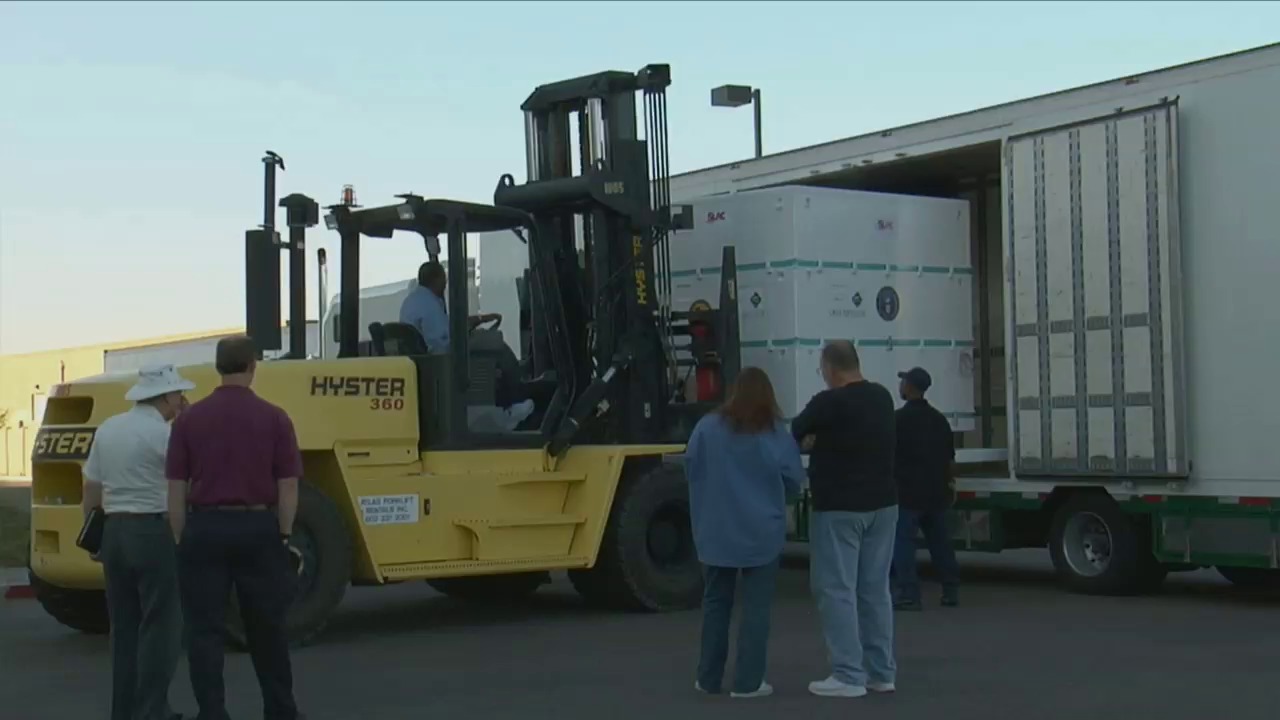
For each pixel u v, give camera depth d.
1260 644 10.22
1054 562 13.55
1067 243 12.87
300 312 11.70
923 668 9.25
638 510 12.30
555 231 12.94
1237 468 11.77
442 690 8.88
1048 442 13.06
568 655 10.20
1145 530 12.86
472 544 11.58
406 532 11.20
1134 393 12.36
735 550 8.19
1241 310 11.73
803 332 12.95
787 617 12.09
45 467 10.86
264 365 10.69
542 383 12.34
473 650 10.50
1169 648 10.04
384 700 8.57
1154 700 8.19
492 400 11.98
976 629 11.01
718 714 7.92
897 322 13.61
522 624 11.91
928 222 13.90
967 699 8.24
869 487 8.26
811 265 13.04
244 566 7.23
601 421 12.54
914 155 14.05
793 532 15.10
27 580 15.55
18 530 19.48
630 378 12.59
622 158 12.54
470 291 15.05
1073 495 13.33
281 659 7.37
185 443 7.17
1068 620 11.50
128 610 7.56
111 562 7.47
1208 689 8.51
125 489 7.43
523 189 12.75
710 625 8.46
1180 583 14.51
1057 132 12.95
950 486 12.29
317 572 10.67
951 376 13.98
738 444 8.19
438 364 11.55
